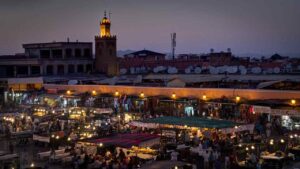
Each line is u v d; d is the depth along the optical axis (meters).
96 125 40.72
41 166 30.73
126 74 83.19
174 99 48.56
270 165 28.86
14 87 66.75
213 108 44.94
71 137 36.53
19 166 29.30
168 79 62.97
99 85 60.59
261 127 37.62
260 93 45.28
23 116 46.56
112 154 29.92
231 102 43.44
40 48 89.19
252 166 28.34
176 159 28.97
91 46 88.81
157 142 31.36
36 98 58.72
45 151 35.81
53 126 41.34
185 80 58.59
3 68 85.00
